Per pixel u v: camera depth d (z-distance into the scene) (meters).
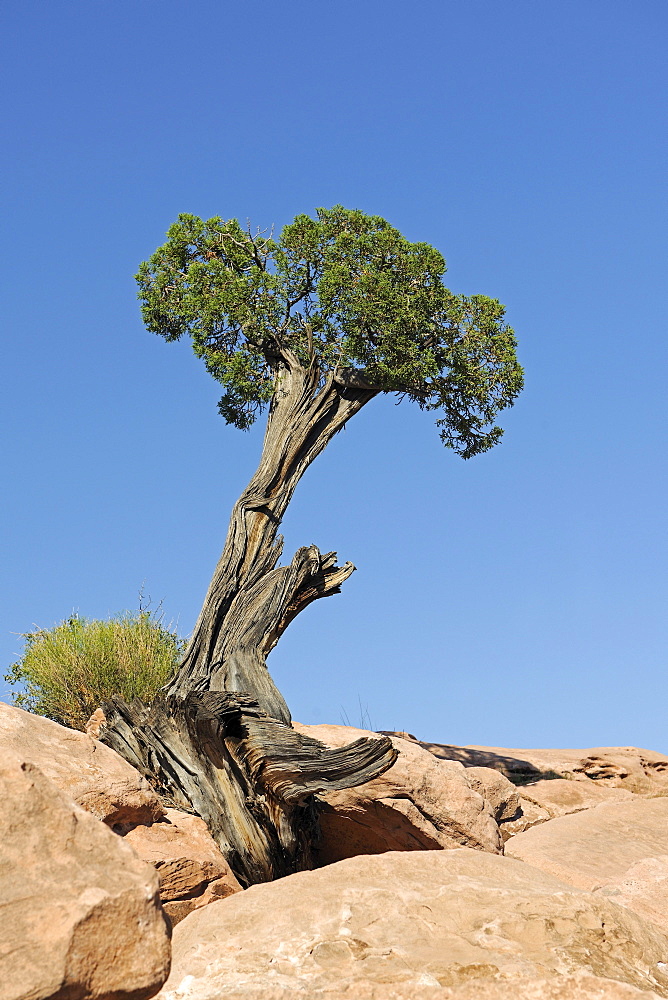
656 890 8.60
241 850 9.78
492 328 16.53
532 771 15.79
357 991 4.20
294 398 15.54
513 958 4.41
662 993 4.30
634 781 15.73
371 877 5.66
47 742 8.12
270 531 13.96
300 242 16.30
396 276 16.33
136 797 8.20
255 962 4.58
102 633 15.29
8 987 2.59
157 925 2.98
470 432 17.36
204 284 16.36
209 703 9.84
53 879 2.94
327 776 9.50
